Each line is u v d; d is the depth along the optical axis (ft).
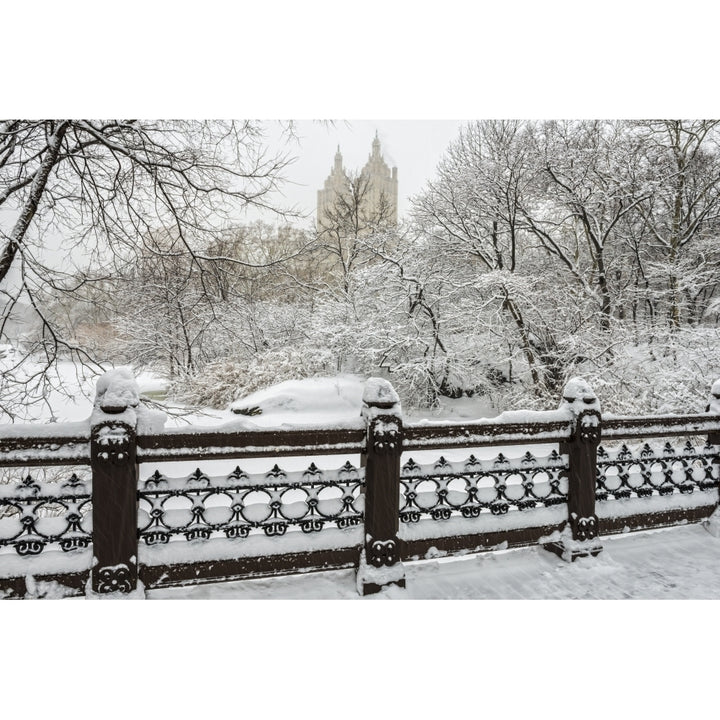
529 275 44.60
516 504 10.88
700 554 11.71
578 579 10.44
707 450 12.95
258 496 21.84
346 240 56.29
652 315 44.80
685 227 45.70
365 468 9.71
